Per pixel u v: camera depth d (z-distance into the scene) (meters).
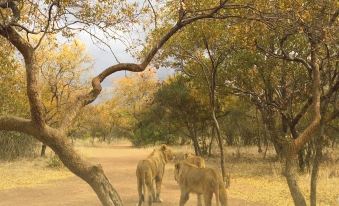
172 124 33.38
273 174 19.34
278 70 19.62
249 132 35.41
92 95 6.99
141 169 11.53
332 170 18.88
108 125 63.75
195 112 30.05
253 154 31.33
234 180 17.94
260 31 8.56
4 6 6.55
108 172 21.25
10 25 6.38
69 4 7.50
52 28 7.56
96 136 64.56
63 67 29.30
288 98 20.14
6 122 6.32
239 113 31.22
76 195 14.34
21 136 28.19
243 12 8.20
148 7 7.90
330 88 10.84
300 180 16.67
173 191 15.01
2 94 23.89
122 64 7.24
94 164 6.47
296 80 19.44
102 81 7.21
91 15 7.71
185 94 29.56
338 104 12.84
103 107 62.28
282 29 8.88
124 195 14.18
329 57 10.77
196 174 10.19
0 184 16.61
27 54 6.28
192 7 7.43
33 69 6.25
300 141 8.55
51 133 6.27
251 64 19.77
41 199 13.62
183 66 21.61
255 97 21.67
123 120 63.72
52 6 7.18
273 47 16.20
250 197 13.92
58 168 22.20
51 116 25.78
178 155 27.31
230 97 28.84
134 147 49.12
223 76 21.50
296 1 7.52
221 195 9.71
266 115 21.77
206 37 16.42
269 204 12.70
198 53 18.47
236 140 38.59
